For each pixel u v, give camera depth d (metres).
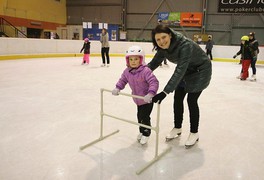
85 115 2.95
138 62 1.88
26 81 4.96
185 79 2.00
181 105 2.19
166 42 1.70
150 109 2.11
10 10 13.25
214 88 4.96
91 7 16.94
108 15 16.67
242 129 2.66
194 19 14.69
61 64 8.16
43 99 3.62
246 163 1.92
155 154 1.91
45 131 2.43
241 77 6.12
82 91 4.23
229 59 11.54
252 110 3.41
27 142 2.17
